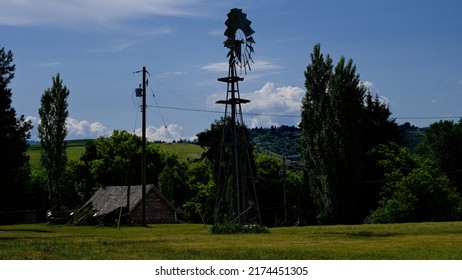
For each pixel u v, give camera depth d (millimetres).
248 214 46781
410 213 71562
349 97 73438
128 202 81125
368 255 23531
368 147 86688
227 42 41625
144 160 68625
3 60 61625
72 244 29688
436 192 72438
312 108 75000
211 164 101625
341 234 38844
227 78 41812
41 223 85688
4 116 60094
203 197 103562
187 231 48469
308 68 76188
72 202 119812
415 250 25344
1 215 86312
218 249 26469
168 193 103750
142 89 68062
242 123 43156
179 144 194375
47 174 94438
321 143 73250
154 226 68375
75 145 199750
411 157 82750
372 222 73125
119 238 36438
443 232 39031
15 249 26469
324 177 72750
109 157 115938
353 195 72562
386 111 89562
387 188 77812
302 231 43656
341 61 74562
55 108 94625
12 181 62000
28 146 62625
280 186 99125
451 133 106750
